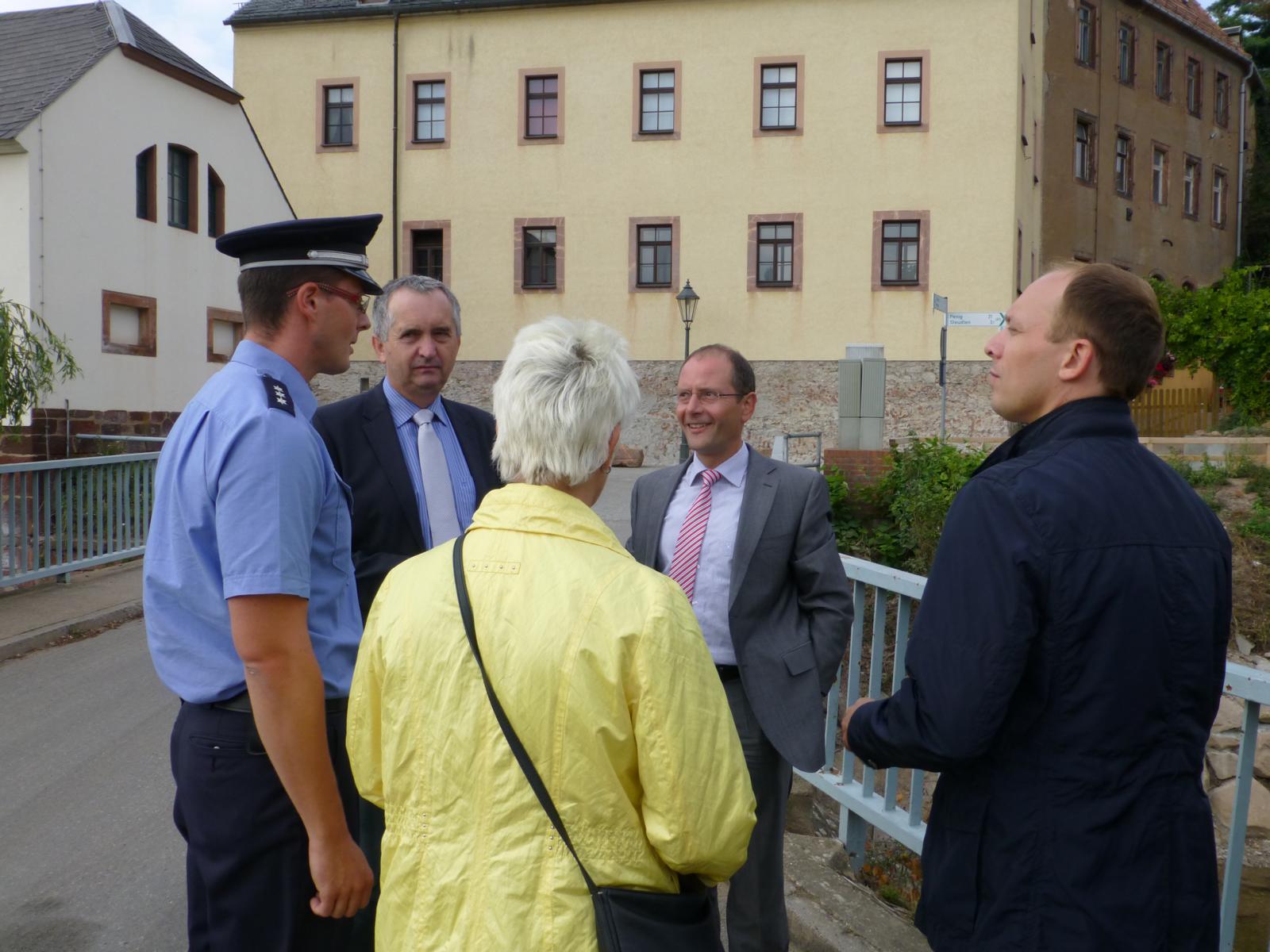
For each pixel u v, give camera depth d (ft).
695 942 5.40
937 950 5.89
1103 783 5.44
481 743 5.36
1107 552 5.50
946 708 5.52
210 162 65.57
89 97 55.16
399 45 90.58
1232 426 58.54
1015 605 5.48
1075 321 6.09
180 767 7.36
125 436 54.39
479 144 89.66
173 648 7.23
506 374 5.96
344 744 7.66
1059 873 5.42
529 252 89.97
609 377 5.85
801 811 14.99
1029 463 5.84
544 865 5.24
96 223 55.83
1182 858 5.45
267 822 7.20
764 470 10.45
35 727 19.44
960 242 82.58
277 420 7.02
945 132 82.69
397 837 5.62
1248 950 13.12
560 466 5.75
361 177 91.61
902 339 83.61
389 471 10.64
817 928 10.62
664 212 86.99
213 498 7.03
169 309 61.82
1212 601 5.68
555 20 88.22
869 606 24.57
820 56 84.43
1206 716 5.72
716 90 86.02
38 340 39.27
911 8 82.99
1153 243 109.91
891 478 28.99
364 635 5.95
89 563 32.60
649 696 5.24
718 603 10.23
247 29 92.73
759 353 85.71
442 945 5.32
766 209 85.46
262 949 7.22
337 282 7.93
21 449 52.54
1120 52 104.63
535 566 5.53
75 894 12.84
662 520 10.84
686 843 5.25
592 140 87.92
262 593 6.66
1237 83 123.13
